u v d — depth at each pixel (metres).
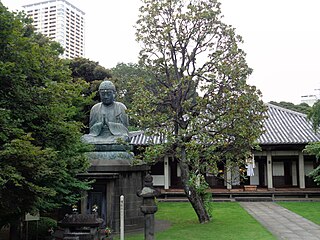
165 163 29.70
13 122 8.77
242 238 12.81
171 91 15.48
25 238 13.30
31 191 9.09
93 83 25.67
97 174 15.14
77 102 17.17
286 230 14.70
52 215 16.19
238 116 14.80
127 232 14.98
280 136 28.80
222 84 15.25
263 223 16.45
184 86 15.51
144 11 16.14
